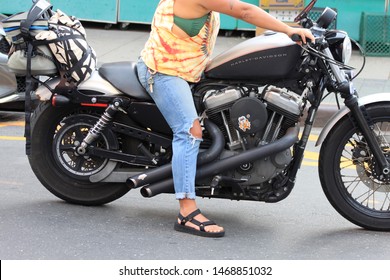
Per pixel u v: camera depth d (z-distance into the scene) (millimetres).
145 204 5410
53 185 5156
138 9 12469
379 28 11609
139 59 4723
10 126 8227
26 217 5016
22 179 6008
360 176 4852
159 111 4746
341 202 4828
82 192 5152
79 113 4977
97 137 4887
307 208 5449
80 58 4805
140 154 4887
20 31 4723
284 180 4727
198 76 4609
